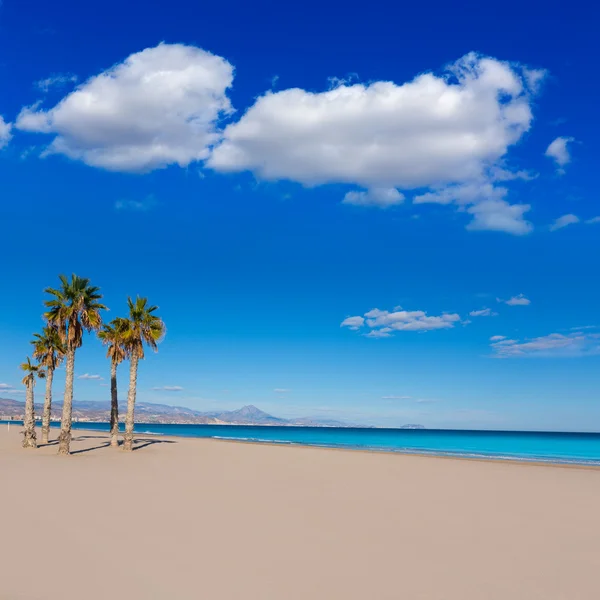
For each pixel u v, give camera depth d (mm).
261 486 24125
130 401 46938
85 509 16953
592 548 13227
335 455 49688
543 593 9781
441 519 16766
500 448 95625
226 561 11391
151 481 24812
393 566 11281
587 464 48188
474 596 9547
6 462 32781
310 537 13766
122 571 10516
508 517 17453
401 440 146500
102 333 50656
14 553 11609
